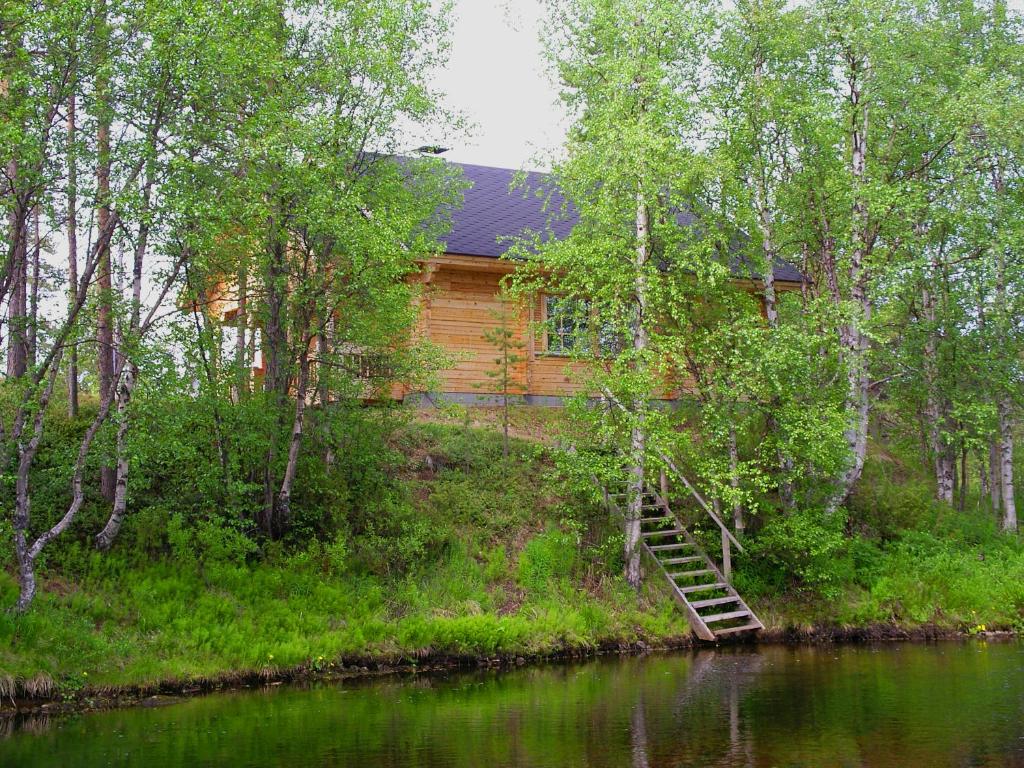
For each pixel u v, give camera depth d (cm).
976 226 1998
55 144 1234
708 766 876
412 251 1547
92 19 1194
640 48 1709
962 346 2205
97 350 1711
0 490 1419
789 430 1706
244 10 1355
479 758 908
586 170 1667
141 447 1334
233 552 1474
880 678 1331
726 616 1652
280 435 1574
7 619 1179
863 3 1884
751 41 1927
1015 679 1318
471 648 1455
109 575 1383
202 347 1430
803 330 1811
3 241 1222
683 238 1700
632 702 1175
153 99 1263
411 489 1745
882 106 2033
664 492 1802
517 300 2006
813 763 884
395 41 1526
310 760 902
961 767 867
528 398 2225
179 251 1312
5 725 1055
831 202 2009
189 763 894
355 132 1520
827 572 1727
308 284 1505
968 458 3394
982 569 1934
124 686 1203
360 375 1622
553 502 1816
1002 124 1875
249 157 1335
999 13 2214
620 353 1686
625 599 1642
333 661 1364
